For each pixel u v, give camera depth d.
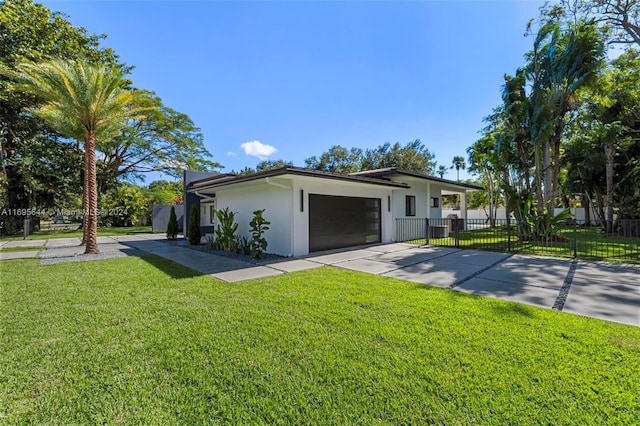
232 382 2.37
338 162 37.88
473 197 35.47
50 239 15.25
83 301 4.46
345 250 9.88
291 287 5.20
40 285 5.44
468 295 4.64
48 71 8.95
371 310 3.97
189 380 2.40
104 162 23.02
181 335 3.24
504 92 12.30
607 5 11.37
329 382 2.35
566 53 10.58
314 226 9.43
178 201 28.75
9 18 14.77
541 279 5.68
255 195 10.20
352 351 2.84
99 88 9.30
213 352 2.85
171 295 4.77
